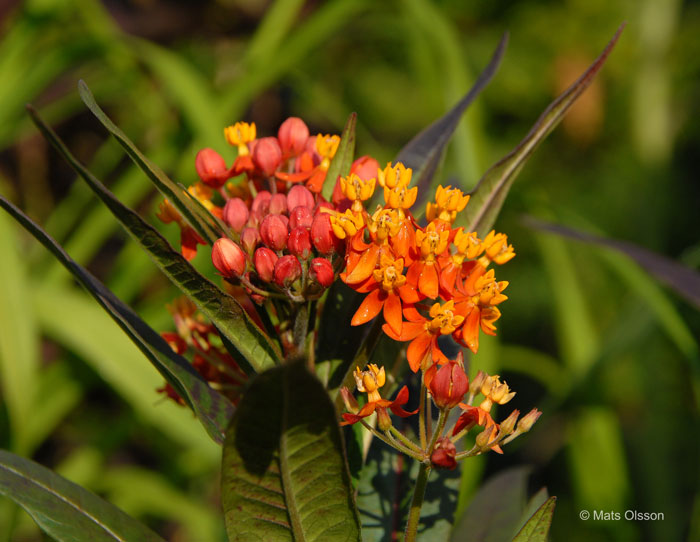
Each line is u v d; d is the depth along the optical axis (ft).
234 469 1.87
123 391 2.89
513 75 5.49
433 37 3.37
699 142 5.28
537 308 5.37
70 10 3.54
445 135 2.11
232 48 4.63
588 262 5.03
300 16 4.50
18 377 2.62
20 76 3.33
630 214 5.21
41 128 1.87
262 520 1.90
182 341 2.03
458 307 1.93
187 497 3.45
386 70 5.70
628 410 4.53
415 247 1.92
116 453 3.99
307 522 1.90
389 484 2.09
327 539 1.91
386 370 2.01
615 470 3.49
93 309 2.94
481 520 2.21
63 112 4.08
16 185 4.35
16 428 2.62
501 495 2.22
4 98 3.28
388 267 1.91
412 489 2.08
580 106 5.37
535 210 3.56
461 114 2.11
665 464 4.07
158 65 3.17
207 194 2.03
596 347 3.67
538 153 5.64
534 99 5.54
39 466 1.97
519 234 5.24
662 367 4.14
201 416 1.94
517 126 5.66
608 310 4.99
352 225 1.92
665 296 3.41
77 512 1.96
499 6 5.43
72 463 3.26
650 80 5.00
